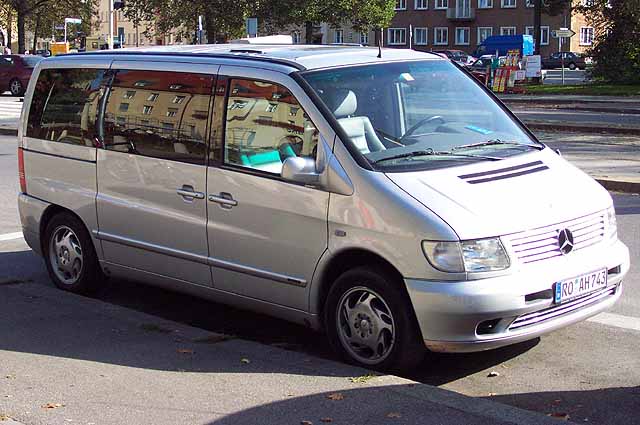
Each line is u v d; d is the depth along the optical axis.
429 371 6.07
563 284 5.61
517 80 41.25
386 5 63.75
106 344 6.43
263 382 5.55
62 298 7.76
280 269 6.29
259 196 6.32
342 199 5.86
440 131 6.41
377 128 6.20
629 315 7.18
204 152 6.73
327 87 6.31
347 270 5.98
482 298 5.34
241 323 7.43
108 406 5.18
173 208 6.96
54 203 8.05
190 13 59.38
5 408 5.14
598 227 6.02
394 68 6.71
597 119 25.75
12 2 62.47
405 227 5.53
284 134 6.30
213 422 4.91
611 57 45.06
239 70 6.65
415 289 5.48
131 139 7.33
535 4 49.06
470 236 5.41
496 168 6.02
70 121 7.93
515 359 6.25
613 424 5.11
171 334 6.66
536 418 4.89
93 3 70.44
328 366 5.86
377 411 5.02
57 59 8.20
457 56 69.75
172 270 7.09
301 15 59.97
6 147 20.98
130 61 7.51
